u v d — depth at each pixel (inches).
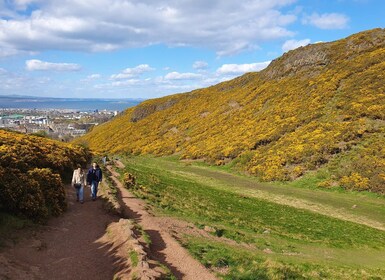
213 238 746.2
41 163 957.2
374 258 847.7
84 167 1401.3
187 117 3890.3
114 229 614.9
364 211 1317.7
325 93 2433.6
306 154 1882.4
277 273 561.0
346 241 962.1
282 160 1926.7
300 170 1800.0
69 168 1131.9
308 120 2244.1
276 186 1738.4
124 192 1029.8
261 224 1026.1
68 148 1485.0
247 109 3090.6
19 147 949.8
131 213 789.2
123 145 3882.9
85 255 506.3
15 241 495.5
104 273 455.5
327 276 624.1
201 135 3075.8
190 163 2475.4
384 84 2180.1
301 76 3097.9
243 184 1784.0
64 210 721.6
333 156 1814.7
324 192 1589.6
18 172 671.1
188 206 1051.9
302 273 607.8
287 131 2255.2
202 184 1718.8
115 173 1464.1
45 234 562.3
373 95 2121.1
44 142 1333.7
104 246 545.6
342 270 677.9
